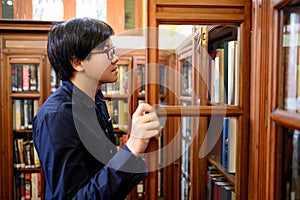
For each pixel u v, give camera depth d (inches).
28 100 107.3
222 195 45.1
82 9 120.3
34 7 117.0
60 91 39.3
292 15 25.5
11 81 103.1
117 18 121.7
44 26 98.6
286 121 24.3
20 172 108.8
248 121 35.4
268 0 29.9
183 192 62.5
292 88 25.0
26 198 108.9
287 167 25.5
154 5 34.3
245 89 35.3
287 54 26.0
